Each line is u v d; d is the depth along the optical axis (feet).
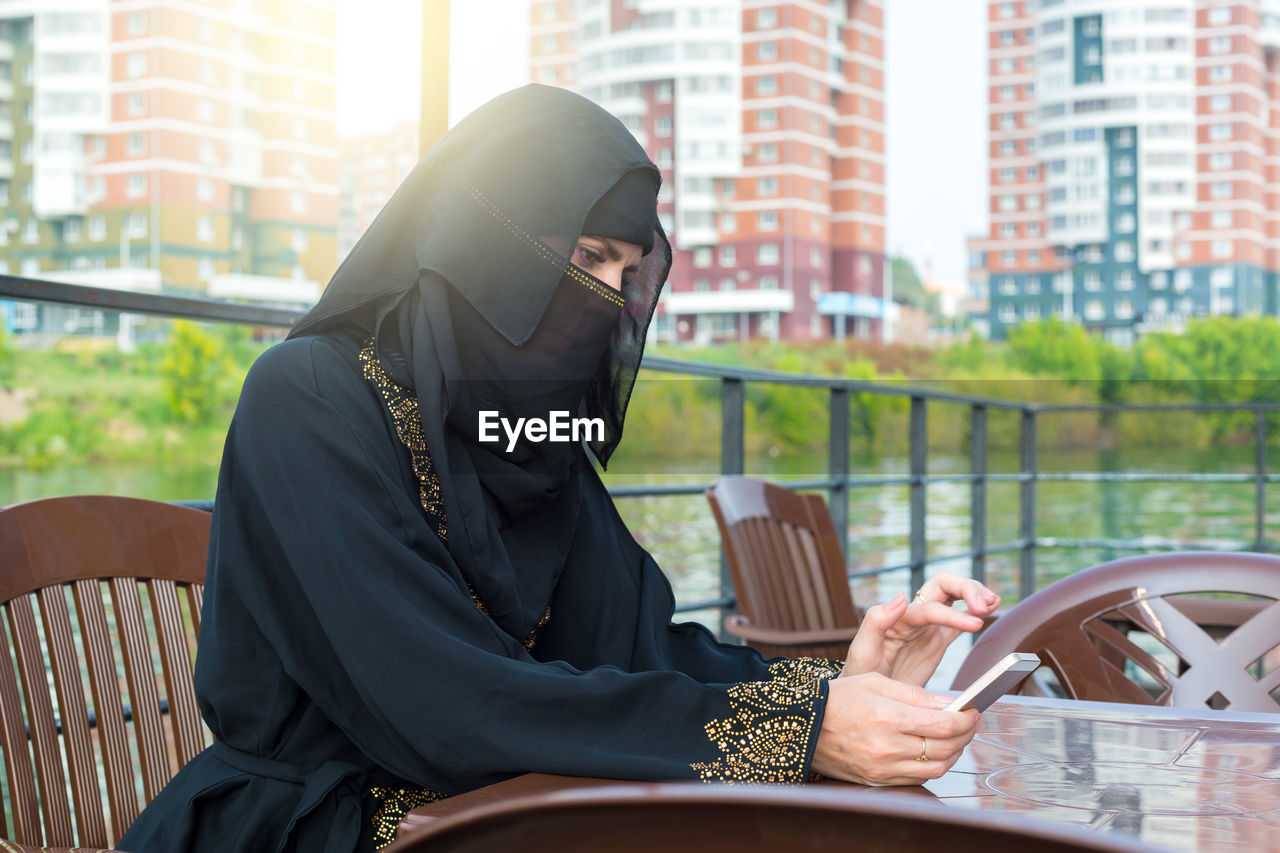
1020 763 2.40
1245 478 15.24
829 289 197.36
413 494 2.92
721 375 8.72
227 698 2.84
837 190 199.41
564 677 2.47
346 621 2.56
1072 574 3.84
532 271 2.97
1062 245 164.55
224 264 202.39
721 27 196.44
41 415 122.31
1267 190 163.53
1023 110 168.55
